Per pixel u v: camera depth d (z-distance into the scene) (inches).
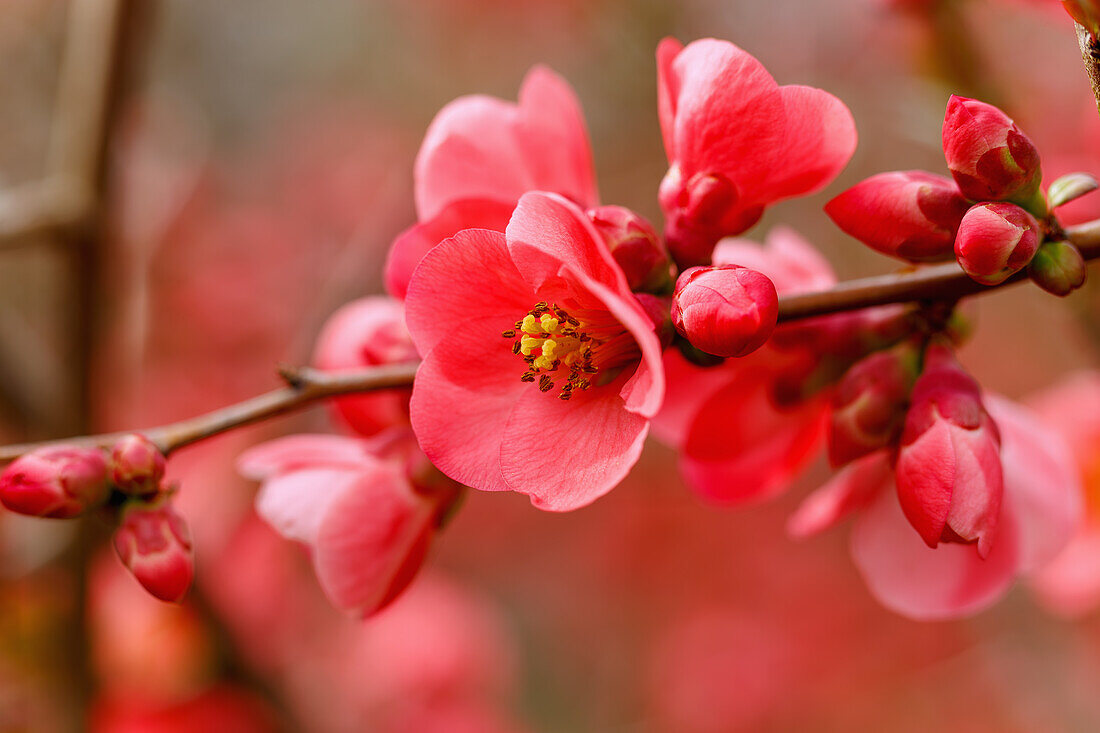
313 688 30.9
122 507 16.2
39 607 23.3
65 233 20.8
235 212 42.2
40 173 38.3
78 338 21.5
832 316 16.7
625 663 45.2
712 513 47.4
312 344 32.4
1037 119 22.0
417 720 32.2
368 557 16.8
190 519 28.2
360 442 17.2
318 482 17.0
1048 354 37.8
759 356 16.9
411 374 16.4
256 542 28.7
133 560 16.1
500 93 44.8
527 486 15.6
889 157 31.4
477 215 16.5
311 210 43.8
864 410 16.4
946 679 42.1
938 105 20.3
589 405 15.8
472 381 15.8
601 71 36.0
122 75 21.1
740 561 46.6
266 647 28.8
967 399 16.0
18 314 31.3
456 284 15.8
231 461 29.0
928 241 15.8
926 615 17.0
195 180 38.9
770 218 36.9
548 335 15.8
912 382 16.4
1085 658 38.1
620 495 47.9
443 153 16.7
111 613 25.8
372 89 46.9
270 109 46.2
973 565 17.1
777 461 17.3
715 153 16.0
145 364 35.3
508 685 36.4
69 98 21.5
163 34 39.8
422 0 44.3
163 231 36.0
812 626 45.0
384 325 17.2
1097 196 18.4
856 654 44.1
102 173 21.2
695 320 15.4
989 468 15.8
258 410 16.3
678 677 44.4
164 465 16.2
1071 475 17.2
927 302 16.1
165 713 25.2
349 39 46.8
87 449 16.1
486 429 15.8
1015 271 15.5
